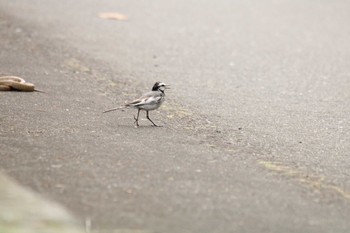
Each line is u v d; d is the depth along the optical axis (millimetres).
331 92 19547
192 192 11109
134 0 32906
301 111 17359
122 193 10875
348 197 11625
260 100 18250
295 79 20859
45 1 30703
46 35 23969
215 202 10766
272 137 14977
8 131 13852
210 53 23688
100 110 16125
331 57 24016
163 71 20828
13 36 23281
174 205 10531
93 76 19484
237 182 11766
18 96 16719
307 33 27828
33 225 9562
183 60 22484
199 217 10172
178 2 33219
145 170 11992
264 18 30453
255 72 21500
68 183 11172
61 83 18391
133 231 9562
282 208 10797
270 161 13258
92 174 11625
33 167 11805
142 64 21500
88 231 9484
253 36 26797
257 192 11383
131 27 26938
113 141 13641
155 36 25703
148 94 14891
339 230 10148
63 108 15977
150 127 15039
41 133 13859
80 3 30953
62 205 10289
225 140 14516
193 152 13336
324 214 10734
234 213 10406
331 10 33031
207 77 20516
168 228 9727
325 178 12508
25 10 28109
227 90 19125
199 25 28250
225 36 26547
